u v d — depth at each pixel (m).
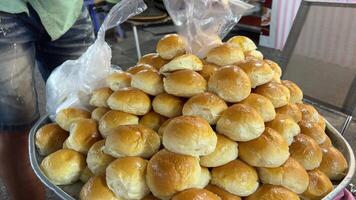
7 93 0.76
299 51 1.07
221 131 0.45
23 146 0.83
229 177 0.43
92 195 0.43
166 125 0.46
